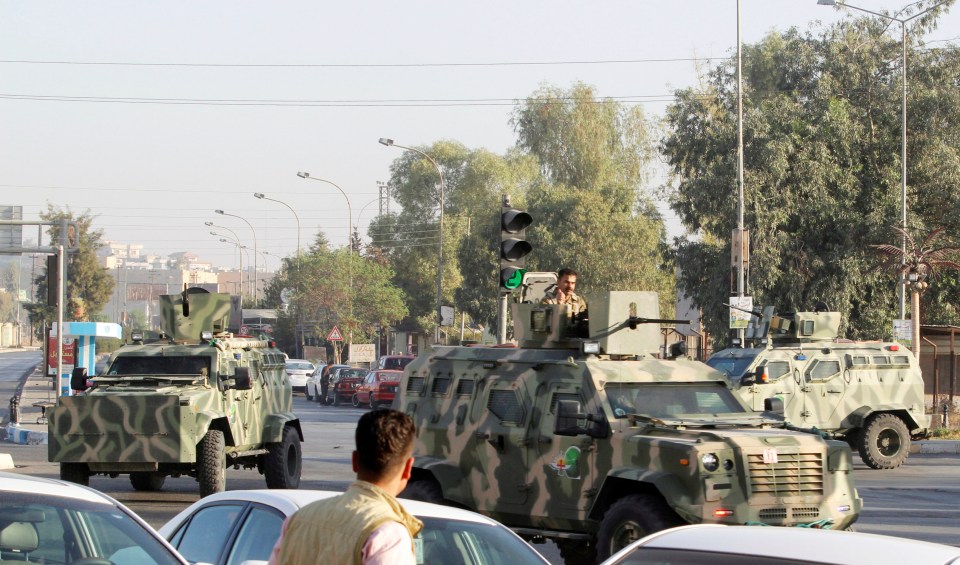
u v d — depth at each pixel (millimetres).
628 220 87625
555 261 85750
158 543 8555
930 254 46750
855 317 63812
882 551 7055
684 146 65750
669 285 92062
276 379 30516
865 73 65500
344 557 6391
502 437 18359
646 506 15844
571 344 18812
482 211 117500
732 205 60750
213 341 27734
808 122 62906
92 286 140375
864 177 63594
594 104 100812
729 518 15523
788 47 69250
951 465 36312
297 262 107188
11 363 155000
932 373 51094
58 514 8391
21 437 45438
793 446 16156
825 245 63000
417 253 126375
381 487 6723
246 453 27781
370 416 6812
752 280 60906
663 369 18031
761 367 33156
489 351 19500
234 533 10914
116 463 25109
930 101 62531
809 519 16047
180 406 25047
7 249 62438
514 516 18188
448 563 10047
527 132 102062
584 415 16750
